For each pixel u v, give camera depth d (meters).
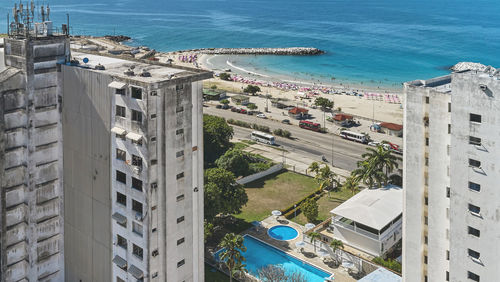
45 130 84.44
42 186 86.19
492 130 68.69
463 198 73.62
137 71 81.06
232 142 197.88
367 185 153.50
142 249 76.81
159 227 76.00
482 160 70.56
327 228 127.25
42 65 81.81
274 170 168.38
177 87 73.06
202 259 83.88
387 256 119.44
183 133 75.50
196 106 76.88
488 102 68.25
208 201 120.31
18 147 83.31
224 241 101.88
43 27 85.19
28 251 87.31
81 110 81.19
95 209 83.31
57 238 90.44
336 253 115.88
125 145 75.25
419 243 82.31
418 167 79.62
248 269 113.94
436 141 75.94
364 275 111.38
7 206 84.12
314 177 164.25
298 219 136.12
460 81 70.38
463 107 70.81
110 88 75.69
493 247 72.00
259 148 192.00
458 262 76.25
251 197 148.88
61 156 86.94
